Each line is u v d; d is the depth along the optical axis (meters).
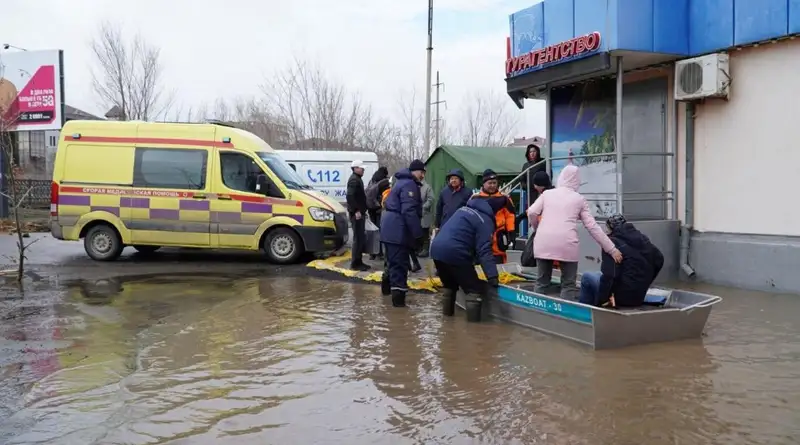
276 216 11.77
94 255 12.18
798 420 4.21
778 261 8.30
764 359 5.54
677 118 9.60
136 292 9.12
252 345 6.20
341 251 13.23
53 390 4.98
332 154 19.97
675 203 9.62
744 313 7.22
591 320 5.88
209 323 7.12
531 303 6.64
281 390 4.92
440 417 4.36
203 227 11.86
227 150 11.89
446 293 7.43
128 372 5.46
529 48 10.69
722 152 8.99
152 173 11.91
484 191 9.31
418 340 6.34
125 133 12.01
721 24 8.69
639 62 9.62
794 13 7.87
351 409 4.52
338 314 7.56
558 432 4.08
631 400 4.60
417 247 10.26
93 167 11.99
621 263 6.35
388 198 8.06
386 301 8.36
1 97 23.52
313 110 34.50
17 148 23.84
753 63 8.52
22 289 9.39
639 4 8.83
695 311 6.14
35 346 6.29
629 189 10.41
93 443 4.01
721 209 9.06
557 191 7.10
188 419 4.36
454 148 16.06
